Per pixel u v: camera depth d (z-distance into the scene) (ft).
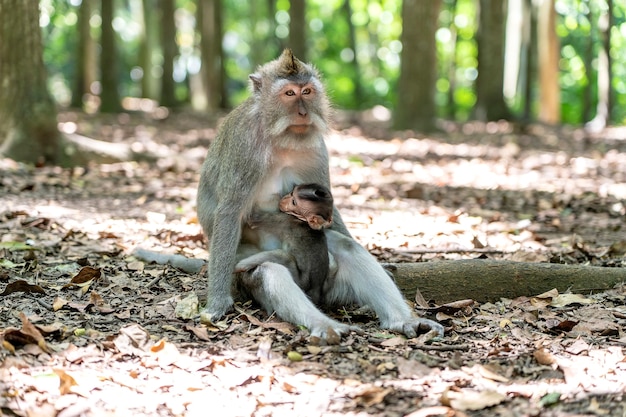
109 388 14.90
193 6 128.26
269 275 18.38
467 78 124.77
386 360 16.44
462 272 21.08
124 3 128.26
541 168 47.57
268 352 16.60
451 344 17.52
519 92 99.14
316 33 130.62
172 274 22.49
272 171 19.60
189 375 15.66
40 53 40.06
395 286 19.11
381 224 30.30
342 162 48.70
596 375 15.64
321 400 14.53
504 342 17.49
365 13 125.49
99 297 19.56
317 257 19.24
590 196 37.65
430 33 68.28
